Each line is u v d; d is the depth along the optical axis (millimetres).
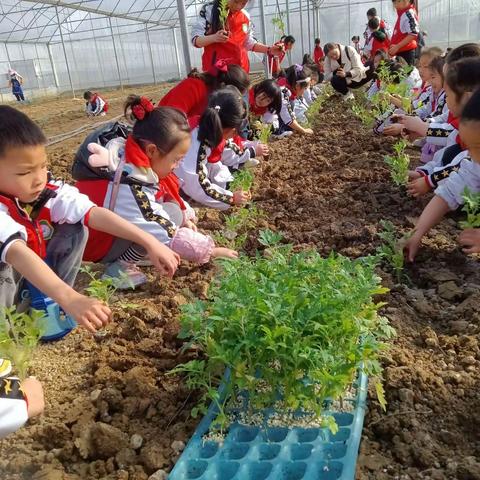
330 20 28938
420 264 3314
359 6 28375
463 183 3242
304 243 3746
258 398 2049
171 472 1871
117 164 3289
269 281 2205
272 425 2072
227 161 5527
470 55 4555
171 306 3021
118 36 31906
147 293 3260
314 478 1787
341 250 3508
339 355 2006
